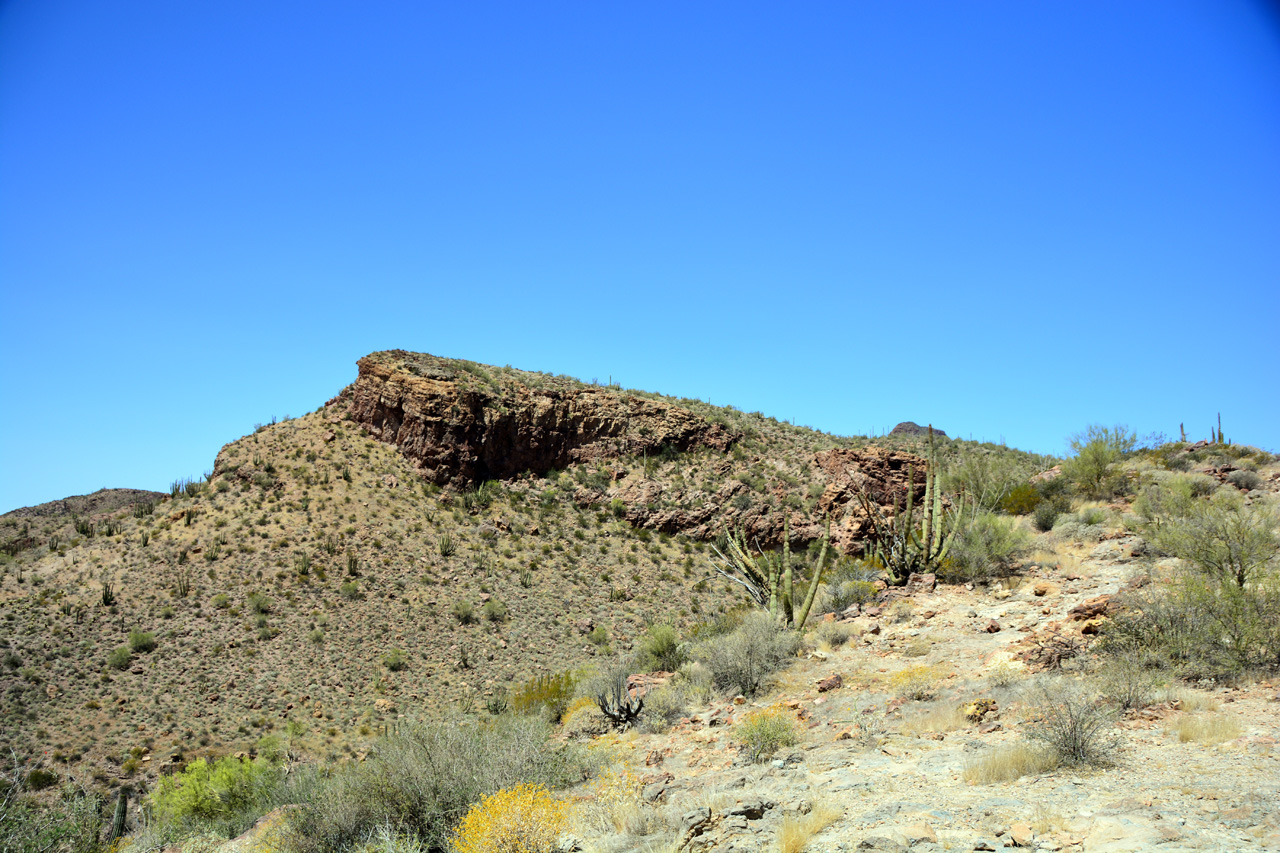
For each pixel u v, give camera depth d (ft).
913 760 32.32
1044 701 35.91
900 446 267.80
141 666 137.69
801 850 23.88
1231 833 20.24
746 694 52.26
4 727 116.26
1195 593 40.11
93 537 180.45
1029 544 72.79
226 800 58.49
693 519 220.23
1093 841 21.17
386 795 35.22
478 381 239.91
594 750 44.68
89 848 42.50
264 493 196.44
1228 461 92.68
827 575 89.15
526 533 205.87
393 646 153.69
